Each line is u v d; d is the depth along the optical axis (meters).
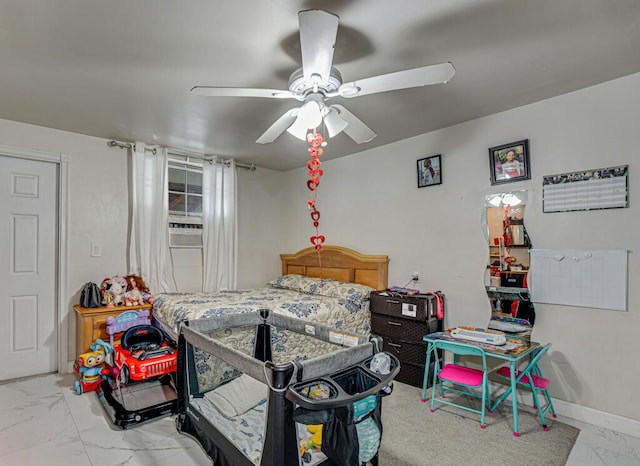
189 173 3.95
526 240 2.65
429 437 2.16
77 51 1.89
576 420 2.38
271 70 2.10
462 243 3.01
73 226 3.27
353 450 1.36
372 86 1.73
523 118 2.66
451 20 1.64
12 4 1.51
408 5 1.53
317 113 1.86
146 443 2.09
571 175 2.44
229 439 1.71
